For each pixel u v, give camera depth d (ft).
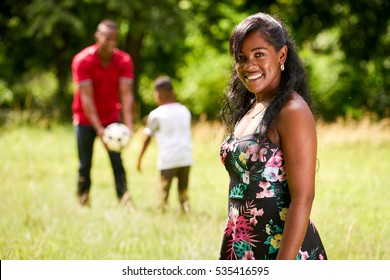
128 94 36.29
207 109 113.09
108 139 34.27
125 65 36.09
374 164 47.93
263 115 12.98
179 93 117.29
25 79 102.06
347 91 99.25
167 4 80.74
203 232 26.09
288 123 12.55
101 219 29.89
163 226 27.63
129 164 51.34
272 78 13.30
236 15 99.66
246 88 14.88
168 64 108.68
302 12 88.53
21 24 93.97
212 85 112.68
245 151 13.20
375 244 24.08
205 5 96.07
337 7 86.28
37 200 34.42
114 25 35.12
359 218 28.45
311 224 13.57
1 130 66.39
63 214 31.12
